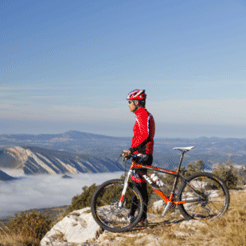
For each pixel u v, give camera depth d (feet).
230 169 40.98
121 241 15.58
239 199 18.66
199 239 13.98
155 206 24.23
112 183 17.08
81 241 17.69
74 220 19.92
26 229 25.59
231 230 13.62
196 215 16.96
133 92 16.99
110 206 17.16
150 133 16.51
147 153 16.76
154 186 16.63
